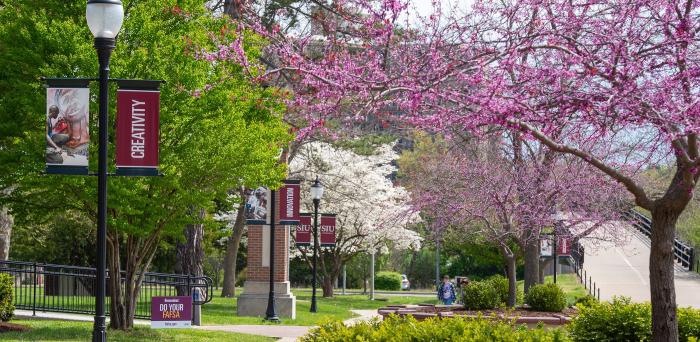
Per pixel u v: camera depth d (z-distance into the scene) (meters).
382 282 66.06
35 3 18.12
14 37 17.56
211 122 17.53
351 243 45.84
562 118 9.80
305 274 63.66
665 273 10.59
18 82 17.75
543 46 9.91
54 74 16.73
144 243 19.92
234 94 17.34
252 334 21.61
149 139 12.78
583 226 25.94
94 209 18.97
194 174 18.30
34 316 21.31
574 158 22.14
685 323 13.76
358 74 10.48
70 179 16.84
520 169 22.41
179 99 17.14
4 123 17.98
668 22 9.97
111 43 11.66
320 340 10.16
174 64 17.05
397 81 9.95
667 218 10.55
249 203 27.88
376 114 10.50
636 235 51.81
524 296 27.67
